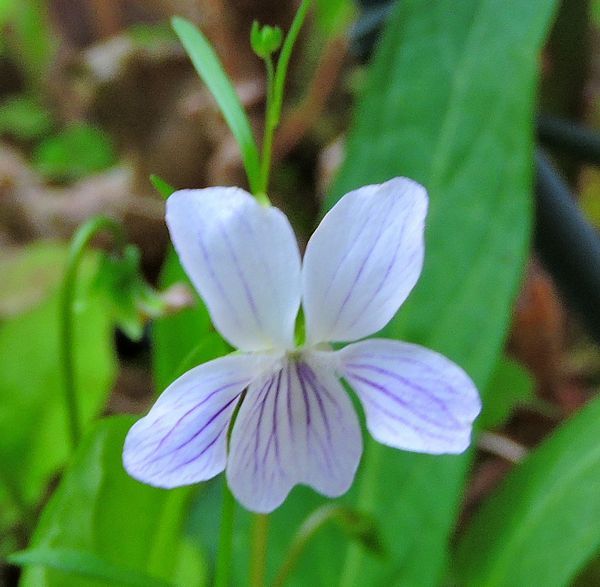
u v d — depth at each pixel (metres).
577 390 0.14
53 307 0.11
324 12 0.15
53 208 0.19
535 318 0.13
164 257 0.19
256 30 0.06
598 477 0.07
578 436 0.08
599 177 0.16
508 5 0.08
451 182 0.08
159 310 0.08
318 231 0.05
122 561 0.08
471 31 0.08
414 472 0.08
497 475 0.12
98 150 0.21
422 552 0.08
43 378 0.11
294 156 0.17
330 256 0.05
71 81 0.22
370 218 0.05
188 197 0.05
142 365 0.15
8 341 0.11
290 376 0.06
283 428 0.06
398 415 0.05
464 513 0.11
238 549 0.08
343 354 0.06
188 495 0.08
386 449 0.08
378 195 0.05
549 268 0.10
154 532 0.08
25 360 0.11
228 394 0.05
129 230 0.19
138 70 0.21
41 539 0.07
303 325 0.06
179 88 0.21
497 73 0.08
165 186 0.06
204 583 0.09
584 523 0.07
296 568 0.08
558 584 0.07
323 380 0.06
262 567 0.07
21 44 0.25
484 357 0.08
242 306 0.05
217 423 0.05
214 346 0.06
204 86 0.20
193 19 0.19
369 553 0.08
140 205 0.19
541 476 0.08
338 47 0.16
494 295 0.08
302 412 0.06
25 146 0.23
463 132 0.08
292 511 0.09
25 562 0.06
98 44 0.24
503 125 0.08
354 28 0.10
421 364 0.05
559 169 0.13
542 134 0.10
